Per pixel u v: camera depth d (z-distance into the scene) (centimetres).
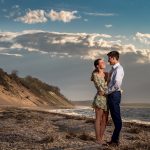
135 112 10131
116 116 1578
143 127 2909
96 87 1669
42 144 1778
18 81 14338
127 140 1925
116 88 1569
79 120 3347
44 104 14050
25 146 1755
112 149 1521
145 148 1542
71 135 2030
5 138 2009
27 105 12281
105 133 2311
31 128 2431
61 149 1622
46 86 16588
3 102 11150
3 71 13725
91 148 1548
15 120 3117
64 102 17038
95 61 1675
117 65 1576
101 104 1661
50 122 3052
